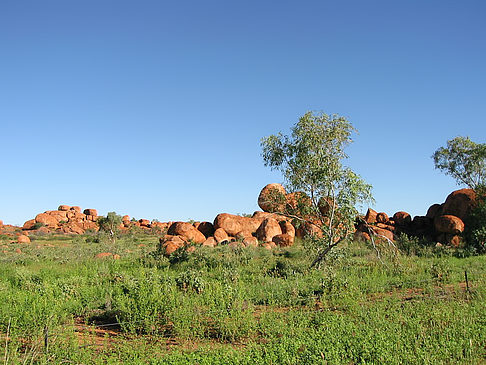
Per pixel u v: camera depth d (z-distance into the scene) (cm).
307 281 1452
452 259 2123
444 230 2959
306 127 1867
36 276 1628
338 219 1777
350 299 1055
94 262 2273
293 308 1096
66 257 2641
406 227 3438
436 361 634
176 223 3450
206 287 1216
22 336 805
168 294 1002
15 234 6675
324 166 1791
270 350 694
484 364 660
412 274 1562
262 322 905
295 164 1872
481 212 2844
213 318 909
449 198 3247
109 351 757
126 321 930
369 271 1606
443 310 912
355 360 651
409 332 766
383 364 622
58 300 1097
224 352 707
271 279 1505
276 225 3419
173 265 2158
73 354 696
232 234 3634
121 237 6047
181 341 834
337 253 1812
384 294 1223
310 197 1889
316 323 915
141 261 2267
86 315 1035
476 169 4672
